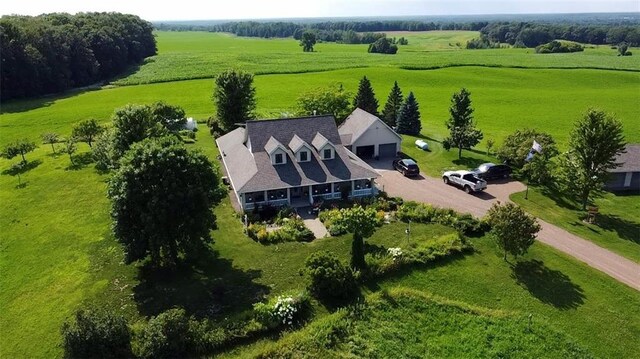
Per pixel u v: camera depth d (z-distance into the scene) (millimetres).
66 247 43625
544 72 145500
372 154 67375
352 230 40344
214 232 44750
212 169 39188
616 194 55750
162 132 54938
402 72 142875
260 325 30938
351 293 34781
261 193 49750
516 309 33812
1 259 42500
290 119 54969
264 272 38000
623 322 32750
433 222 46281
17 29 121938
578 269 38656
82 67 141000
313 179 50094
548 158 60188
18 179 61062
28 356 30453
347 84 126812
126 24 199875
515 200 52844
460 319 32500
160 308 33938
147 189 35000
